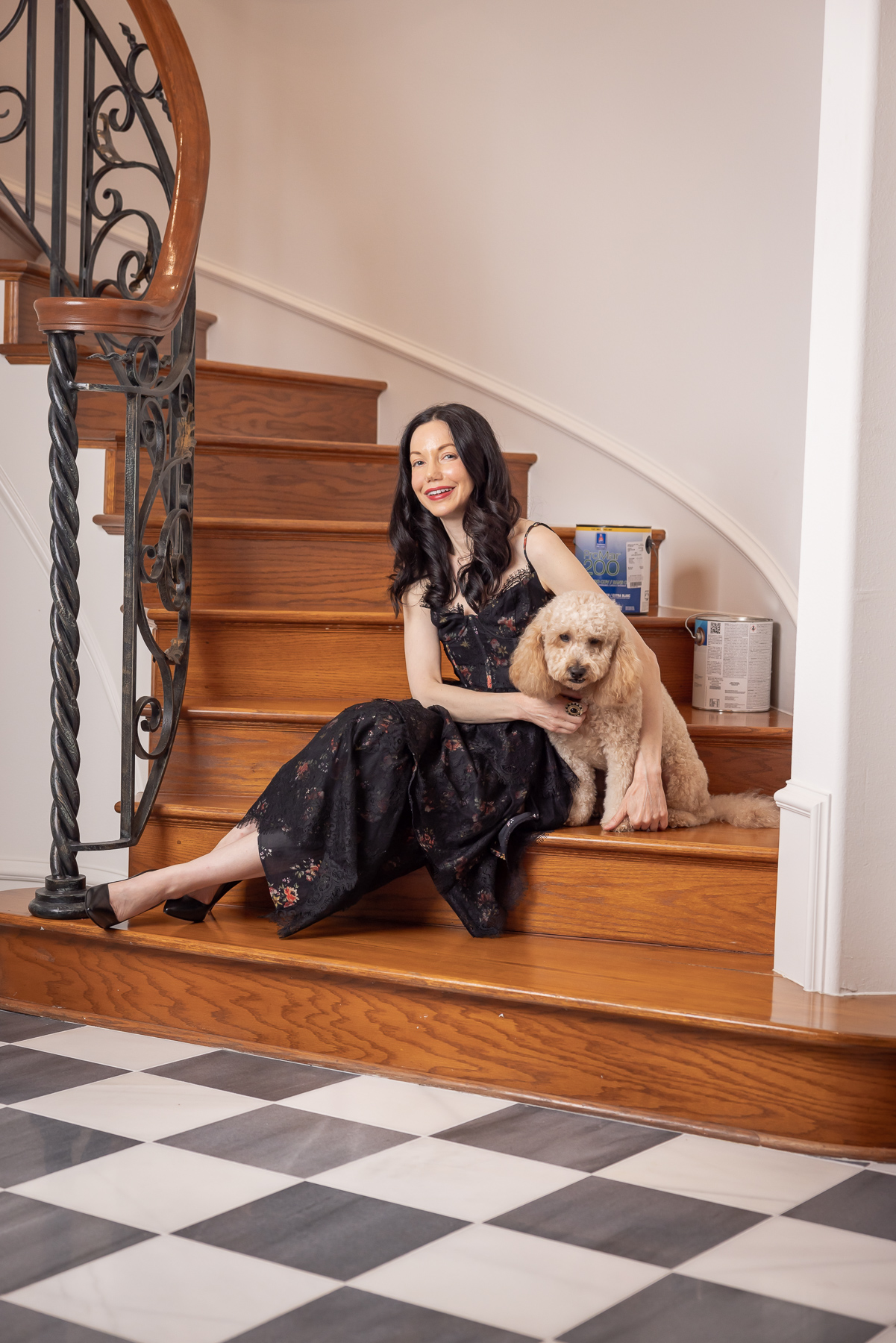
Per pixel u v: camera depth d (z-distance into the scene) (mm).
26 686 2877
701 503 3250
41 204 3711
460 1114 1882
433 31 3596
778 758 2539
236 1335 1290
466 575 2262
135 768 2596
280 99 3770
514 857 2221
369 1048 2053
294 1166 1687
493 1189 1634
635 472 3387
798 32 2990
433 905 2305
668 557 3369
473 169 3586
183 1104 1890
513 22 3494
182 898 2256
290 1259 1442
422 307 3684
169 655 2443
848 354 1868
